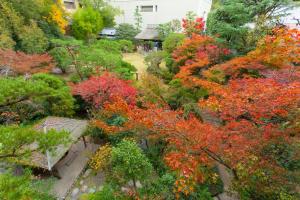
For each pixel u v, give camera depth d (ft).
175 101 40.22
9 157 14.67
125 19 111.65
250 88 19.25
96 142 35.24
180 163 16.84
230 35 43.78
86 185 27.45
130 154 21.81
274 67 27.32
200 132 17.95
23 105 32.37
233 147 17.87
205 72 35.58
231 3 43.09
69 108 38.11
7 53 40.96
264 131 18.44
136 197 21.83
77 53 50.24
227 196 24.67
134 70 60.49
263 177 18.79
